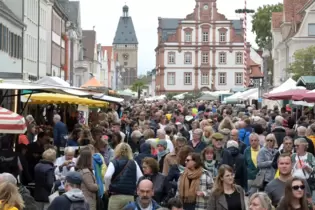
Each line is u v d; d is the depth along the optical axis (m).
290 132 24.17
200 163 15.31
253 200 10.88
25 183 18.48
